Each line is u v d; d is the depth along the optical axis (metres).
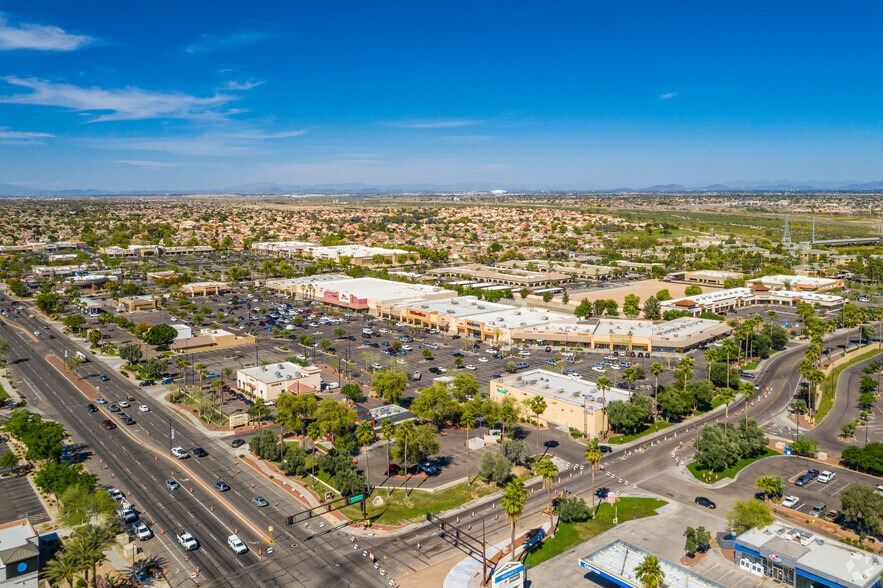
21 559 99.00
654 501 129.62
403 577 102.44
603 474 142.62
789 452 154.38
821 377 180.38
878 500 113.38
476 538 114.88
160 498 130.00
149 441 161.62
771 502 128.50
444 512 125.12
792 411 185.38
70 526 114.44
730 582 101.38
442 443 161.50
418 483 138.00
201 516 122.75
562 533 116.94
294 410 164.62
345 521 121.19
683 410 180.62
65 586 100.31
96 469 143.88
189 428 171.50
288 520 119.31
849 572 95.75
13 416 162.38
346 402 187.62
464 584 100.50
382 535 116.19
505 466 135.25
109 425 169.75
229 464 147.62
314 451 154.75
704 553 110.44
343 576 102.62
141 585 99.69
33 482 138.62
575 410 169.38
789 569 99.69
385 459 150.50
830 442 162.00
